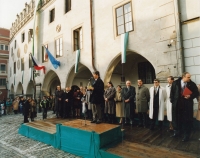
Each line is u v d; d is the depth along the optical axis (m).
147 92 6.18
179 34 6.44
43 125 6.93
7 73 28.20
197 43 6.10
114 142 4.54
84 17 11.14
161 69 7.06
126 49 8.35
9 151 5.21
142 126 6.43
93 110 5.48
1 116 14.87
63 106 8.94
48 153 4.84
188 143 4.32
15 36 23.58
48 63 14.70
